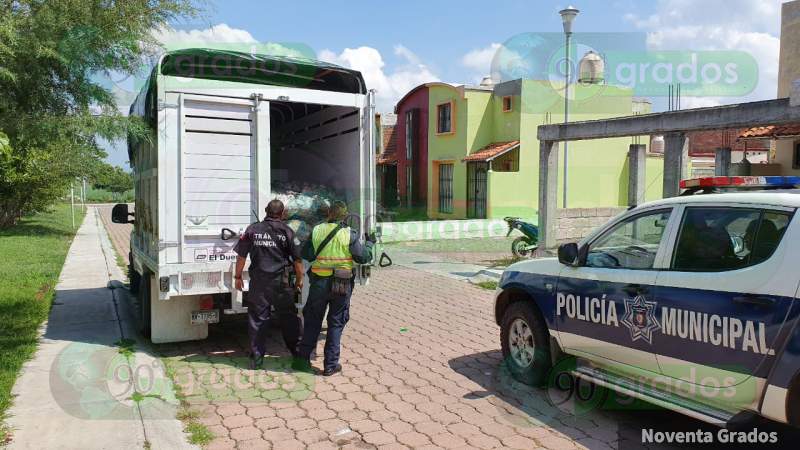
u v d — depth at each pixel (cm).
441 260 1360
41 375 565
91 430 448
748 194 400
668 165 884
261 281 588
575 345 502
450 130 2338
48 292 959
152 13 577
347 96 671
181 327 647
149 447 424
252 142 621
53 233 2036
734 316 372
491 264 1284
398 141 2661
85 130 557
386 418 483
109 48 562
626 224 475
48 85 558
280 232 593
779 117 736
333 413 491
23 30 510
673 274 420
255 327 594
